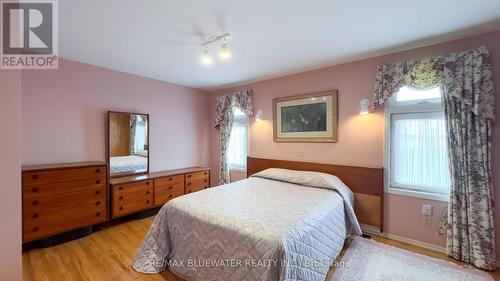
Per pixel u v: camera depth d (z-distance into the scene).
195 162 4.55
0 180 0.84
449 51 2.35
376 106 2.73
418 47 2.52
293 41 2.38
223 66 3.20
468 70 2.14
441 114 2.42
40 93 2.72
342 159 3.07
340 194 2.56
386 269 2.09
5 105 0.84
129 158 3.51
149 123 3.80
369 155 2.86
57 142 2.85
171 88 4.12
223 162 4.41
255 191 2.61
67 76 2.92
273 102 3.75
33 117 2.67
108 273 2.04
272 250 1.45
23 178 2.30
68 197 2.61
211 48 2.58
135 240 2.70
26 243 2.47
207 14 1.87
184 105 4.34
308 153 3.39
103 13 1.84
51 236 2.52
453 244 2.24
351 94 2.98
